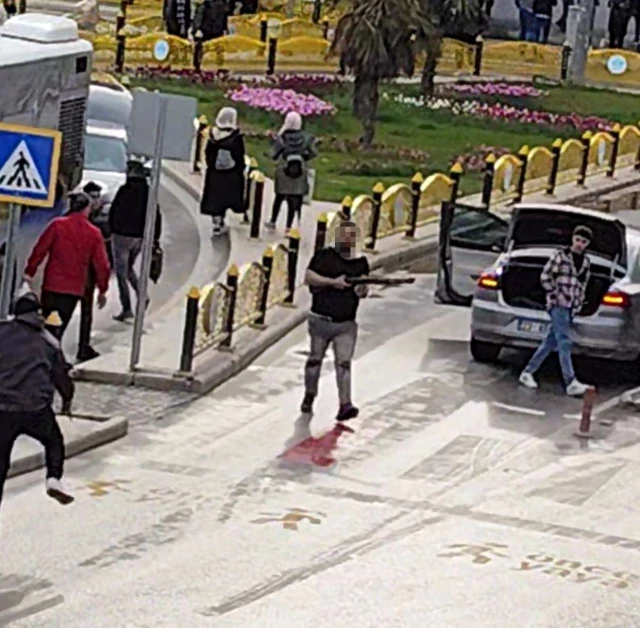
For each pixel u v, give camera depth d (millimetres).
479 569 21766
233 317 32906
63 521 22688
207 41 71562
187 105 29969
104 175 42094
